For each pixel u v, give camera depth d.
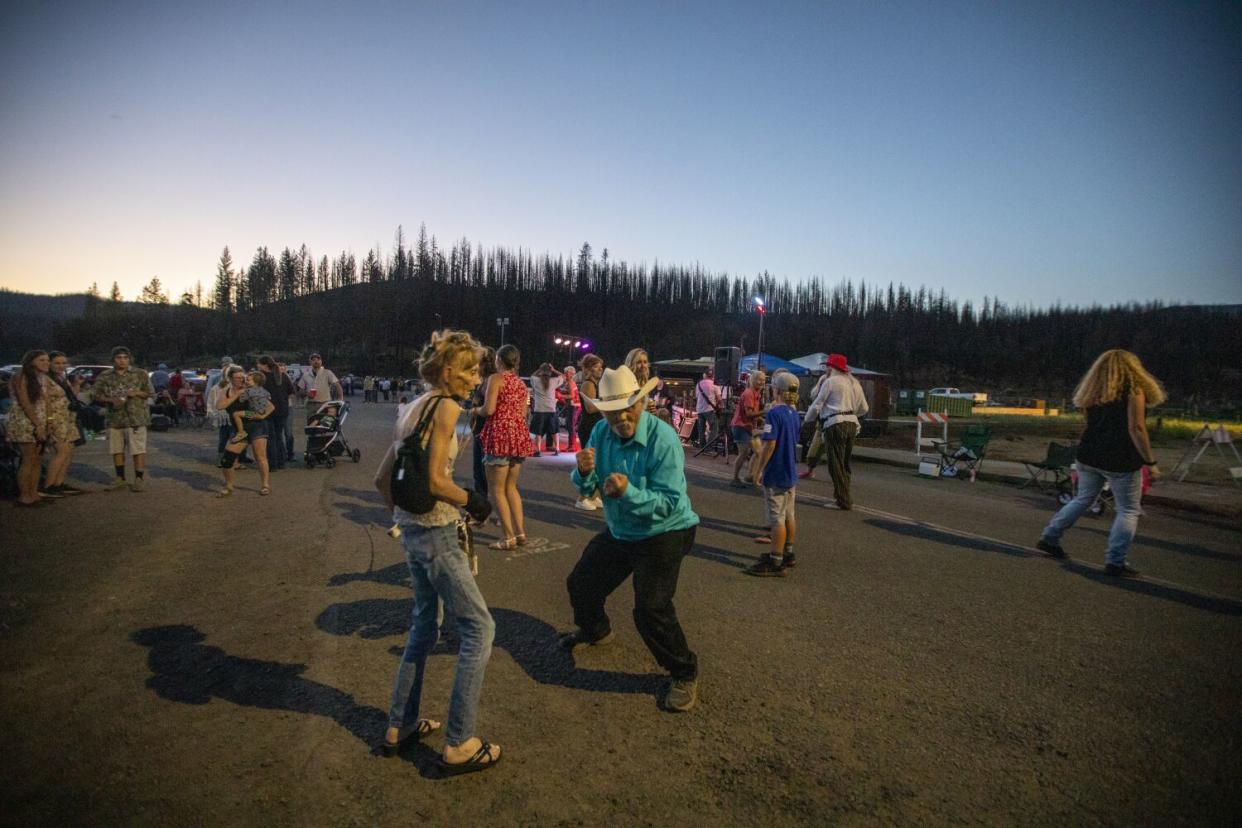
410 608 4.48
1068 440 23.97
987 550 6.63
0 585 4.82
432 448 2.63
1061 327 138.88
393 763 2.78
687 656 3.28
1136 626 4.60
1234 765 2.92
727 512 8.17
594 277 153.88
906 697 3.48
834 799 2.61
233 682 3.43
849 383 8.52
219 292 147.62
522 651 3.91
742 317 151.88
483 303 126.00
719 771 2.78
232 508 7.64
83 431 13.34
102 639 3.92
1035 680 3.72
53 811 2.41
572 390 14.14
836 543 6.73
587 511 7.98
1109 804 2.63
